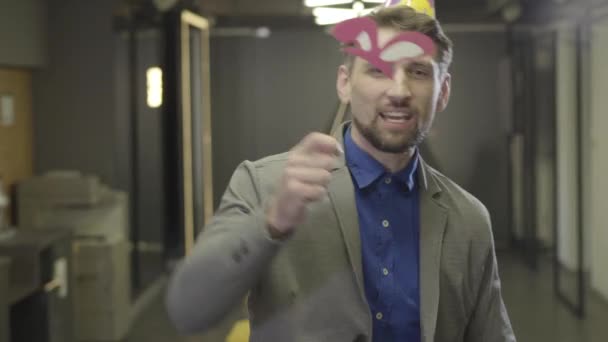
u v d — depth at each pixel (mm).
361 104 946
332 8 4320
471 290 1044
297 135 7020
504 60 6723
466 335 1102
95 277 4191
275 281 947
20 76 4684
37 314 3494
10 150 4484
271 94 7020
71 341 3793
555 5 5660
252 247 830
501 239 6957
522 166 6645
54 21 4836
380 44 914
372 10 1027
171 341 4270
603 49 5043
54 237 3512
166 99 6102
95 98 4859
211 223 944
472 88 6898
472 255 1030
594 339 4277
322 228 965
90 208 4277
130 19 5230
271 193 961
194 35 6438
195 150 6441
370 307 974
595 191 5340
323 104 6977
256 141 7051
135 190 5309
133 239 5262
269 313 955
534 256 6160
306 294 949
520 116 6617
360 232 987
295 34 6961
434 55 933
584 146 5469
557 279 5301
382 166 999
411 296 983
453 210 1031
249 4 6633
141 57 5613
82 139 4871
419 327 982
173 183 6109
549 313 4852
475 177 6949
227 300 853
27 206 4258
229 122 7051
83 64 4848
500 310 1093
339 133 1028
